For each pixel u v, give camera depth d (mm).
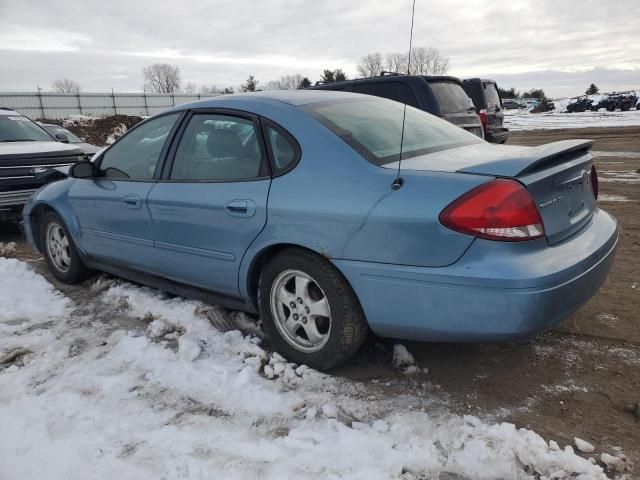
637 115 32562
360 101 3623
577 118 32750
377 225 2645
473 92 12500
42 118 44000
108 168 4246
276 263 3088
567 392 2852
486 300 2428
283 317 3186
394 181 2688
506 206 2414
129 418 2688
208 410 2736
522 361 3176
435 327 2600
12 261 5289
